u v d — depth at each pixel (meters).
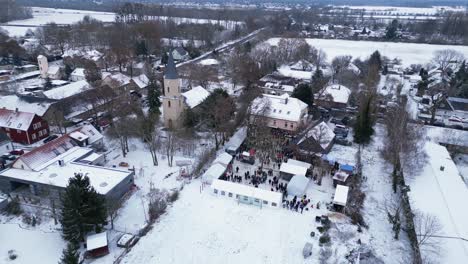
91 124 87.31
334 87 113.62
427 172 66.69
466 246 47.56
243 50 166.38
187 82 123.56
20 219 54.88
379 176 71.19
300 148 76.00
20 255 47.88
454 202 57.38
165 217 56.06
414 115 101.69
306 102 101.12
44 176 60.44
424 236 47.91
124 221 55.12
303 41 172.38
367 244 51.97
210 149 76.81
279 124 90.00
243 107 91.81
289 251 49.84
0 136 73.31
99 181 59.47
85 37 193.38
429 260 45.06
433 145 78.12
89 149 71.31
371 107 87.56
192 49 181.00
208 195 62.06
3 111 81.38
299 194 62.62
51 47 178.75
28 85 121.62
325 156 74.25
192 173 68.25
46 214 55.91
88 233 51.28
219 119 80.00
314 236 52.69
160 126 89.69
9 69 143.75
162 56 169.00
